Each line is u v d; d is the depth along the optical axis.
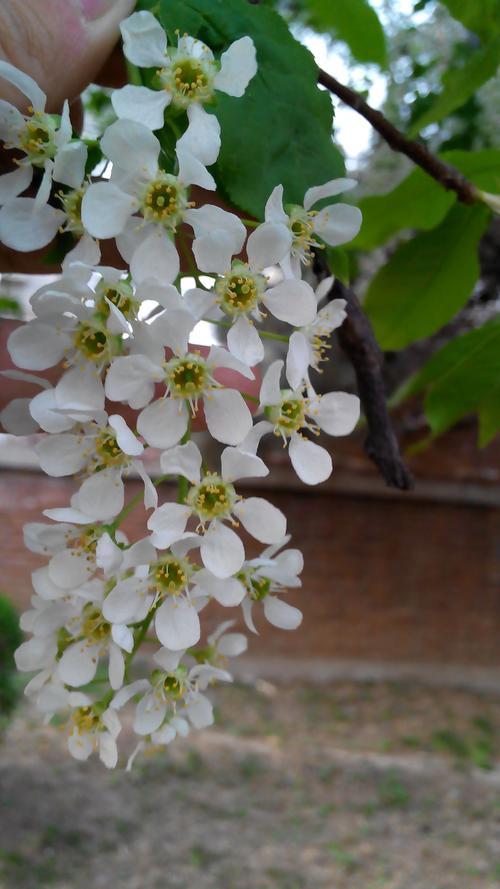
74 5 0.10
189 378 0.09
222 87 0.09
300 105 0.10
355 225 0.10
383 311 0.16
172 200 0.09
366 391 0.14
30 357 0.09
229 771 0.60
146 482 0.09
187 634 0.09
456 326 0.44
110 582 0.09
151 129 0.09
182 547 0.09
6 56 0.10
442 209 0.15
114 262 0.12
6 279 0.28
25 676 0.60
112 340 0.09
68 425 0.09
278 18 0.10
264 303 0.09
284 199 0.10
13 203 0.09
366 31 0.16
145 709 0.10
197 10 0.10
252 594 0.11
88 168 0.09
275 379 0.09
